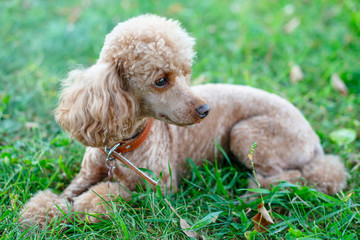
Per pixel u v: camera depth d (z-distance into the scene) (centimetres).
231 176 273
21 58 415
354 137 297
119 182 233
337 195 239
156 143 227
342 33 458
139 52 186
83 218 212
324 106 350
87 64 398
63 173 268
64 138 290
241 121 267
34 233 197
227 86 279
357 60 413
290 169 271
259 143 257
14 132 311
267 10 526
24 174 254
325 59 414
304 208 237
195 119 197
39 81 367
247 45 437
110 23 455
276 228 219
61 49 426
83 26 456
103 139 200
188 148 258
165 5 511
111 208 211
